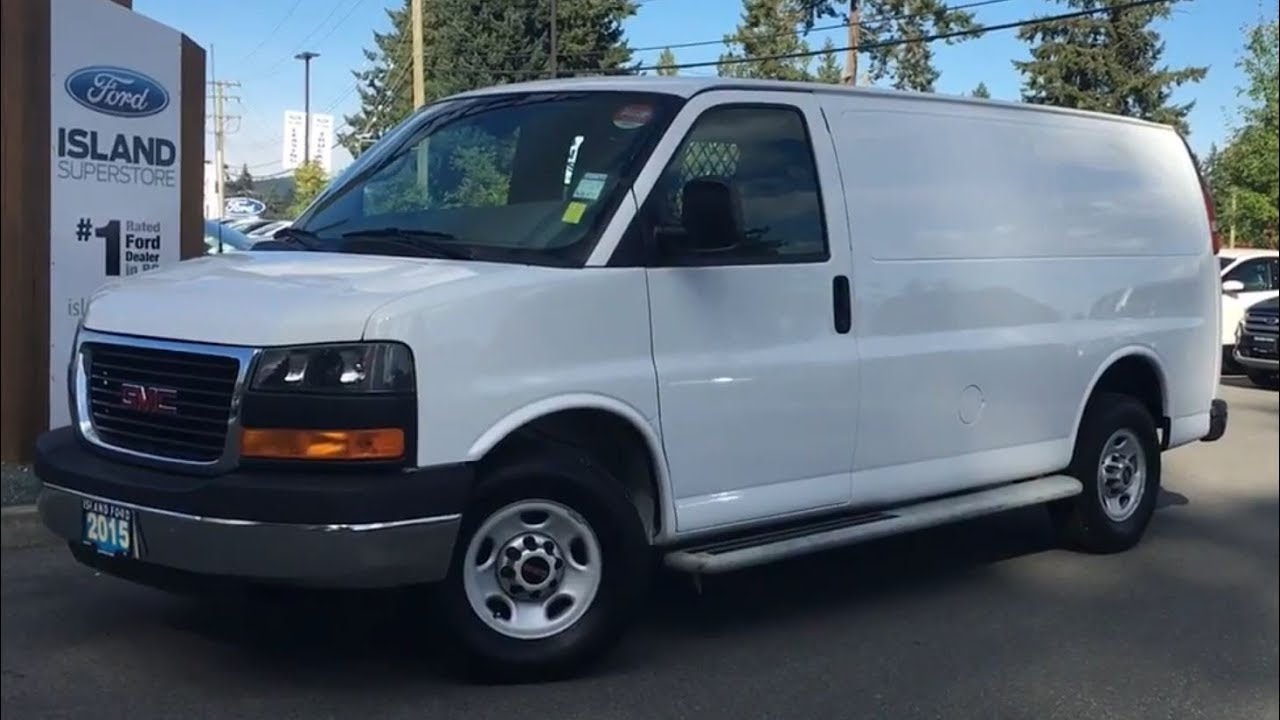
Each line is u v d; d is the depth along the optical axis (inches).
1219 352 312.2
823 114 226.4
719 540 210.5
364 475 167.9
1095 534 282.2
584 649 190.9
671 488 198.5
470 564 182.1
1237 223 1047.6
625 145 202.7
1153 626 234.2
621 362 191.9
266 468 168.1
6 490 281.7
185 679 188.9
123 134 325.7
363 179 227.3
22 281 310.0
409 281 179.5
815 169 221.9
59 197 314.7
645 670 200.4
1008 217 254.5
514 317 180.4
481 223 203.5
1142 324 286.5
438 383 172.4
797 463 214.4
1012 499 251.1
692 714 183.0
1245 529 312.5
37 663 193.6
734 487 206.4
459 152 218.4
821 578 261.3
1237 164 1008.2
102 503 176.7
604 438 200.4
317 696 183.5
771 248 213.0
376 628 213.9
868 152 231.1
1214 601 250.2
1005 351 249.8
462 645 183.3
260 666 195.2
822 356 216.4
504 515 183.8
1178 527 317.4
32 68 308.5
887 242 229.9
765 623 228.4
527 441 189.0
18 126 307.9
